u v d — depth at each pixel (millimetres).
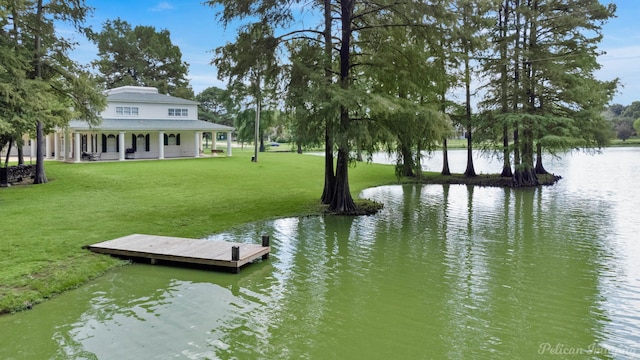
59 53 20609
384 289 7668
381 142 14609
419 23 14258
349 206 15555
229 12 14664
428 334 5910
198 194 18281
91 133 32750
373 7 14633
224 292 7492
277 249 10398
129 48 57031
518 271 8711
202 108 73875
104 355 5324
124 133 33688
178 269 8711
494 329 6066
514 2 25469
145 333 5918
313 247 10625
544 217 14789
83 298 7148
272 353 5391
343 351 5449
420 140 15328
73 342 5648
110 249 9227
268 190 20000
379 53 14852
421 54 15016
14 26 18500
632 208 16500
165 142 36281
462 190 22672
